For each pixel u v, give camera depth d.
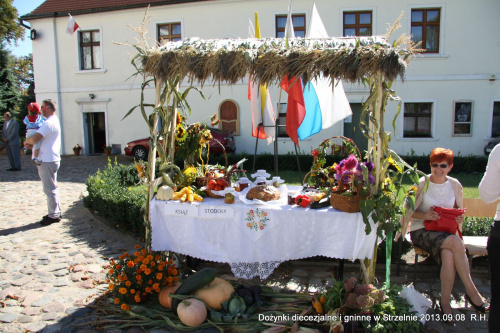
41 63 15.98
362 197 2.95
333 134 13.65
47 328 2.80
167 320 2.81
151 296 3.24
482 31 12.59
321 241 3.06
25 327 2.82
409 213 3.20
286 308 2.98
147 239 3.39
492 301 2.26
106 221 5.49
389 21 12.95
